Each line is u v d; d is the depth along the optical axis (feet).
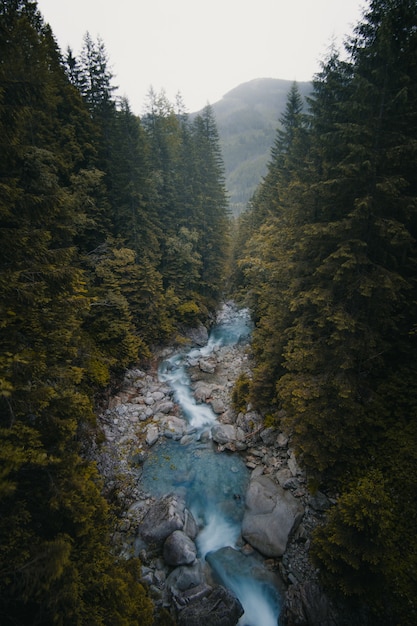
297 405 32.76
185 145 95.81
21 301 20.68
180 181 95.40
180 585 27.89
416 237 31.96
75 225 52.65
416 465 27.94
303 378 34.01
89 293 55.57
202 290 106.22
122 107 67.67
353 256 27.76
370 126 26.96
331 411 31.32
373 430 31.60
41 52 41.45
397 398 31.32
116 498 37.42
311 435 32.86
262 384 46.39
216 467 42.73
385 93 26.32
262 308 62.75
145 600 23.84
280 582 28.81
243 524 33.88
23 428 17.22
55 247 43.09
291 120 82.58
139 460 44.04
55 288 24.06
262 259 67.21
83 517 18.88
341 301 31.37
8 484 14.33
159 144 89.71
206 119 111.65
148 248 74.13
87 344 50.75
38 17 53.88
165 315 79.15
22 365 19.31
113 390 55.36
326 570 24.53
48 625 16.62
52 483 19.07
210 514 36.50
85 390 46.70
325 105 39.83
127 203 70.54
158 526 32.76
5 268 20.67
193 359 77.66
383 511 21.53
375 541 21.57
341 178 29.30
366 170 26.89
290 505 33.22
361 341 29.60
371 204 27.17
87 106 65.26
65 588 16.02
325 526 25.93
